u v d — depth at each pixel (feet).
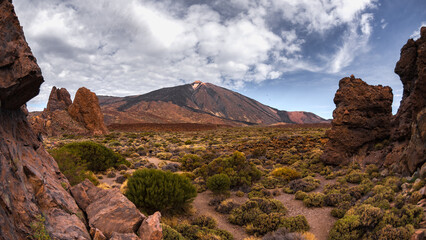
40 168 19.10
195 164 86.79
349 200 46.57
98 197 21.13
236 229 40.04
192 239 33.32
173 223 39.37
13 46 14.42
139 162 93.20
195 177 73.05
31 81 15.74
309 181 64.54
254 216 41.19
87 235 16.39
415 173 42.37
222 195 56.24
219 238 33.53
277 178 69.21
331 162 76.79
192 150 132.05
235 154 71.82
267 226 37.68
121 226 18.04
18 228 12.30
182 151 132.05
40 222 13.44
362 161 70.69
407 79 66.08
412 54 63.67
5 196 11.95
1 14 14.17
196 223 40.52
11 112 17.46
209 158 101.24
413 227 28.12
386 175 54.85
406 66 65.21
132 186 41.32
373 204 39.19
